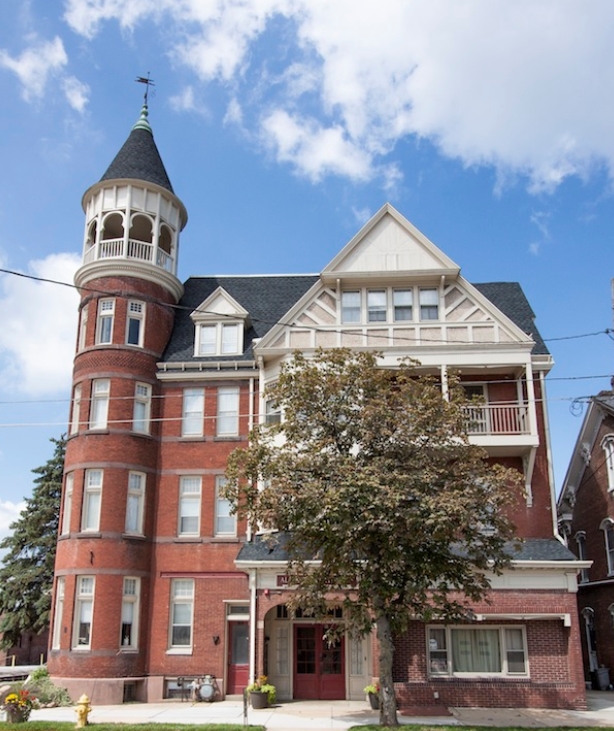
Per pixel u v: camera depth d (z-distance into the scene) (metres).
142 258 29.20
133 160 30.08
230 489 17.73
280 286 31.95
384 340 25.81
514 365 24.88
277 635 24.62
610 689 27.42
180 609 25.86
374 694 21.38
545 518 23.97
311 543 17.38
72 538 25.48
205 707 22.41
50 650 25.19
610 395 28.27
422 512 15.81
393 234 27.19
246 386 27.86
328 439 17.59
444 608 17.47
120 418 26.73
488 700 21.14
